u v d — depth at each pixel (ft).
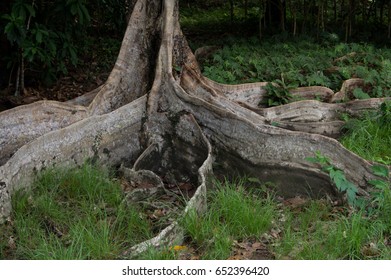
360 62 34.32
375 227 19.97
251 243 20.06
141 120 25.93
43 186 22.18
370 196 22.29
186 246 19.83
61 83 34.47
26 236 19.54
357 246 19.20
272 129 23.90
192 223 20.02
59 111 24.76
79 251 18.44
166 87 26.05
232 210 20.84
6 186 20.66
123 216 20.52
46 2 31.45
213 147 24.99
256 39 38.78
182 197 23.39
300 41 38.09
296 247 19.48
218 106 26.71
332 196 22.97
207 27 48.62
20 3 28.09
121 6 39.70
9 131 23.59
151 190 22.82
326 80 32.19
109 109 26.27
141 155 25.14
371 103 29.76
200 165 24.71
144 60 27.25
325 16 42.68
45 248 18.44
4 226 20.13
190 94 26.94
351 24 41.91
